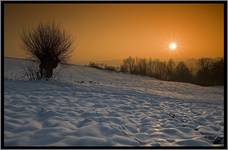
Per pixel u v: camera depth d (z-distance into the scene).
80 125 4.61
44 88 8.82
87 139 3.69
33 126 4.11
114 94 9.69
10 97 6.45
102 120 5.17
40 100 6.64
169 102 9.48
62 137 3.74
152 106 7.98
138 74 41.12
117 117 5.56
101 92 9.80
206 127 5.44
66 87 9.83
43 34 11.17
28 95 7.13
